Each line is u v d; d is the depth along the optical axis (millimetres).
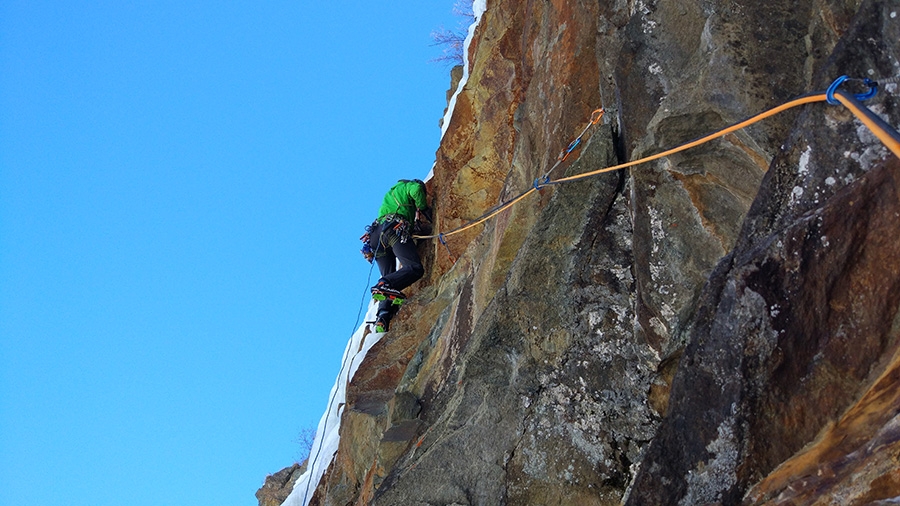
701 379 2961
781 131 3422
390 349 7480
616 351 4086
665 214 3869
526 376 4391
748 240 2943
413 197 8203
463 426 4535
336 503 6586
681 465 2945
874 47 2689
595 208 4395
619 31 4555
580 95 5145
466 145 7812
